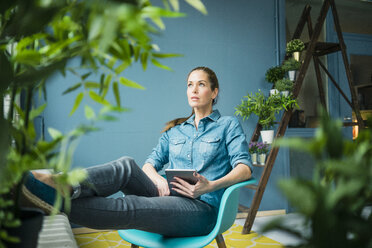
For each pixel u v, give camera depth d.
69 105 2.82
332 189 0.30
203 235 1.48
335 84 3.62
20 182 0.47
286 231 0.29
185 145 1.73
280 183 0.29
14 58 0.33
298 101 3.76
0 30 0.37
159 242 1.38
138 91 3.12
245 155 1.59
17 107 0.42
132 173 1.44
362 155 0.31
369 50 4.15
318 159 0.31
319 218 0.28
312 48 3.35
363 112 4.02
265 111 3.31
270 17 3.65
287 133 3.61
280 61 3.63
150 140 3.14
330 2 3.45
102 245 2.52
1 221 0.42
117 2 0.28
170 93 3.23
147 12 0.28
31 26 0.34
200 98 1.75
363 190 0.30
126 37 0.36
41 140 0.37
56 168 0.37
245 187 3.12
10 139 0.40
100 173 1.32
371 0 4.20
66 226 1.10
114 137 3.03
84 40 0.34
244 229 2.79
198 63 3.34
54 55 0.36
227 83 3.44
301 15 3.82
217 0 3.45
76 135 0.35
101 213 1.24
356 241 0.28
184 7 3.32
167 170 1.43
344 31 4.07
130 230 1.51
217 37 3.43
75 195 1.14
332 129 0.31
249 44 3.54
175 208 1.40
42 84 0.42
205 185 1.40
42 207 0.91
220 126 1.71
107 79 0.42
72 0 0.34
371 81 4.11
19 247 0.47
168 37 3.25
